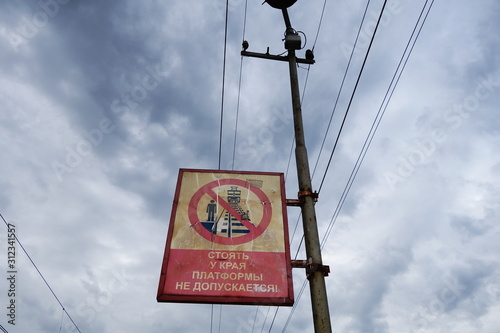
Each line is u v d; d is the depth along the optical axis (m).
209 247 5.32
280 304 4.82
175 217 5.62
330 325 4.26
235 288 4.92
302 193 5.41
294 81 6.82
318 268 4.67
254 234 5.50
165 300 4.76
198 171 6.29
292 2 7.32
